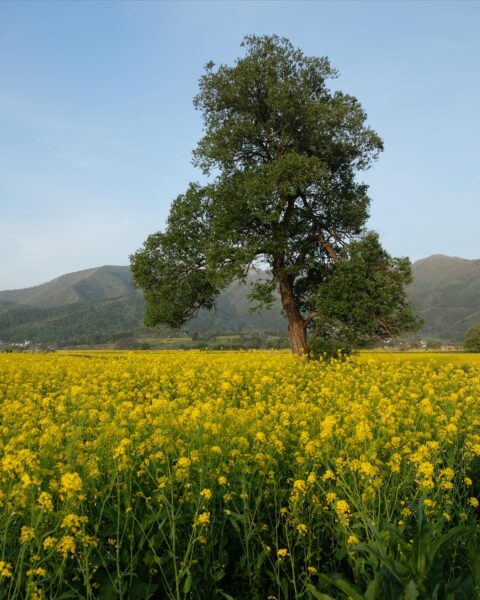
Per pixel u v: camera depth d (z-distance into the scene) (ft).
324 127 74.23
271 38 77.61
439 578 11.37
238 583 14.76
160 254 80.38
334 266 76.74
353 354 75.97
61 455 19.03
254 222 76.54
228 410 24.86
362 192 82.99
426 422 25.90
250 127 75.20
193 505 15.80
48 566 13.32
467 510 16.98
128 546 14.60
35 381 52.80
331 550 15.83
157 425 22.95
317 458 18.44
